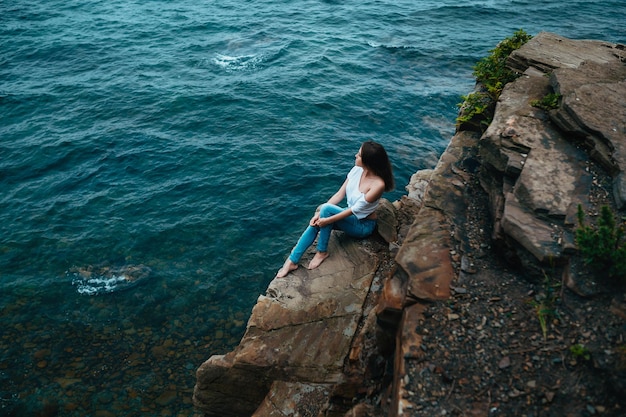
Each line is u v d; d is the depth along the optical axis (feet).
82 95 60.34
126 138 51.96
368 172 21.52
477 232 18.29
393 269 17.57
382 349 17.28
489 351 13.85
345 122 56.08
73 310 33.17
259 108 57.72
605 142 18.33
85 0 96.32
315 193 45.01
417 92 63.26
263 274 36.65
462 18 93.76
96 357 29.84
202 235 39.83
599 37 85.46
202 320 32.76
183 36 79.61
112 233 39.73
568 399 12.42
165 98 59.47
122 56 71.56
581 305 14.17
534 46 27.78
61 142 51.03
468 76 68.54
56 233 39.60
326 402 18.42
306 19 89.40
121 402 27.04
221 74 66.23
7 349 30.25
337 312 20.48
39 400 27.09
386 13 94.73
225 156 49.37
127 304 33.73
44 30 80.59
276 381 19.53
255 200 43.83
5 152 49.42
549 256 15.15
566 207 16.55
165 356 30.04
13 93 60.34
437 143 53.26
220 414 22.65
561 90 21.30
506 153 19.11
